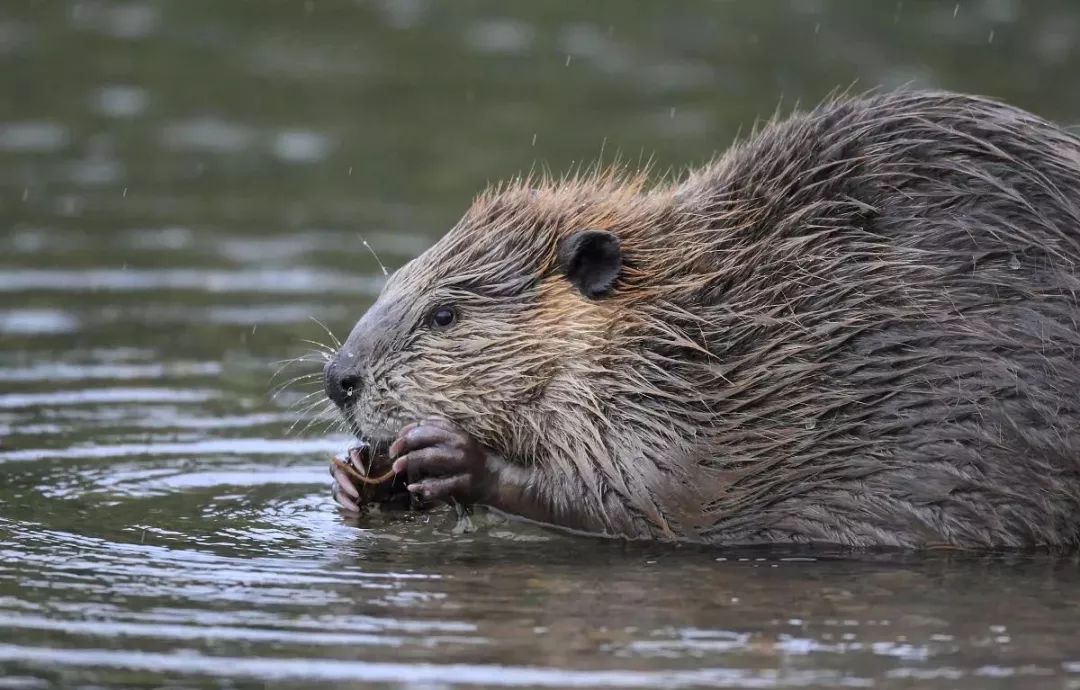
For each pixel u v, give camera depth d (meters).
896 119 13.80
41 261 22.52
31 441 15.60
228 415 16.73
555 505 13.63
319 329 19.80
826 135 13.95
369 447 14.24
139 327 19.77
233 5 38.66
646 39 36.09
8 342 19.00
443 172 27.42
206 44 35.88
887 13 37.59
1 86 32.16
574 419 13.57
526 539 13.43
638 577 12.22
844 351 13.23
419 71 34.00
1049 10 37.88
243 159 28.42
